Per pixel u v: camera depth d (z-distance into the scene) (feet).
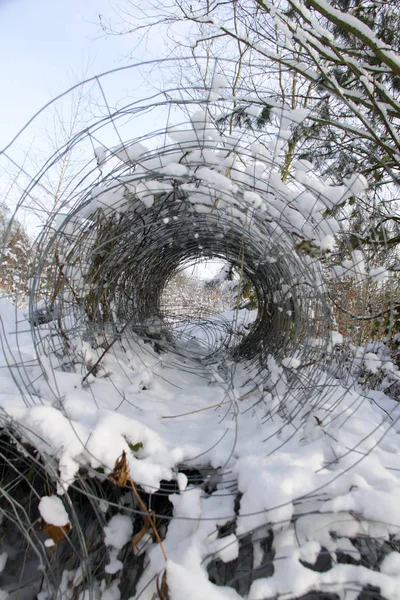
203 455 6.06
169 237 10.39
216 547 4.81
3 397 6.21
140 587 5.15
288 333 8.54
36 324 7.70
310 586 4.39
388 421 8.70
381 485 5.24
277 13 9.69
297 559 4.63
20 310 12.40
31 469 6.02
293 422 7.27
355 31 9.14
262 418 7.67
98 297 9.00
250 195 6.67
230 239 9.59
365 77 10.14
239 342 14.16
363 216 11.87
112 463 5.23
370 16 13.66
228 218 7.80
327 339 7.41
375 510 4.78
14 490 6.35
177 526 5.22
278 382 8.21
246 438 6.66
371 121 12.83
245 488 5.27
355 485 5.11
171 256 12.57
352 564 4.86
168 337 13.79
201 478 6.04
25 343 9.71
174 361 12.22
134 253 9.86
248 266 11.57
